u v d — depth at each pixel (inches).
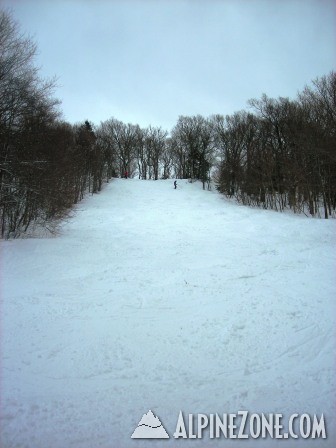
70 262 495.5
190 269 461.1
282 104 1633.9
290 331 272.8
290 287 379.6
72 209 946.7
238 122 1948.8
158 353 239.0
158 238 727.7
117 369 218.4
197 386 201.0
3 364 222.5
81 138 1668.3
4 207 658.8
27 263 484.4
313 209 1246.3
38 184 647.8
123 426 167.8
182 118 2440.9
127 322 290.7
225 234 800.9
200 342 255.3
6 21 597.9
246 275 429.7
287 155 1381.6
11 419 170.6
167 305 330.3
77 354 236.7
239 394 193.9
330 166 1170.0
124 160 2620.6
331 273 433.7
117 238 704.4
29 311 313.0
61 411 177.3
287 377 211.0
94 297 353.1
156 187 1916.8
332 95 1239.5
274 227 871.1
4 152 601.3
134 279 416.8
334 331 272.4
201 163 2155.5
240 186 1579.7
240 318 297.7
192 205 1438.2
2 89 598.9
